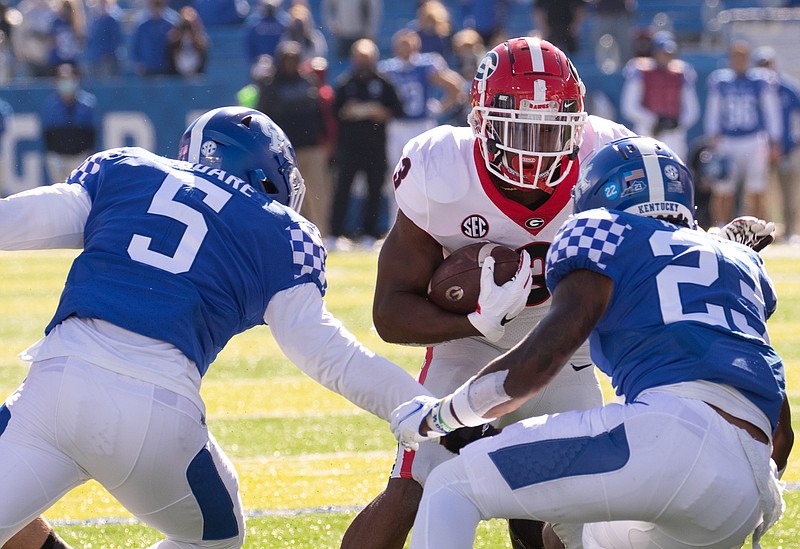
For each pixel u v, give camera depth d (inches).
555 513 348.2
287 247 392.5
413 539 354.0
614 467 340.2
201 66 1903.3
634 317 356.5
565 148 427.5
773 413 357.7
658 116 1743.4
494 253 434.3
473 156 442.6
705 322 354.0
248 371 940.0
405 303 443.2
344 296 1258.6
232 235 389.4
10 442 367.6
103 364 367.9
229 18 2145.7
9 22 2059.5
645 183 379.6
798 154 1770.4
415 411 369.4
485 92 427.2
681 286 357.7
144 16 1899.6
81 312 377.1
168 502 376.2
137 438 365.1
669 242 364.2
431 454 415.5
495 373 350.0
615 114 1815.9
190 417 374.9
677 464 338.6
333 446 697.0
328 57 2219.5
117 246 386.0
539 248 449.1
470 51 1721.2
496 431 423.8
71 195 397.1
